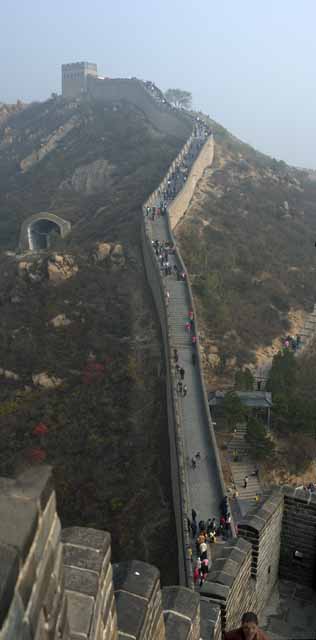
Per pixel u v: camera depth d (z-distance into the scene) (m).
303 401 36.44
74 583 4.12
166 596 7.70
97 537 4.59
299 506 13.36
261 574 12.54
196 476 26.12
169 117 95.06
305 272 59.34
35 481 2.97
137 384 37.34
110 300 46.44
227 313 47.03
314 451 34.72
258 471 33.38
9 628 2.44
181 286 43.09
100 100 119.69
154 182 69.62
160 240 50.34
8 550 2.53
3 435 36.31
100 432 35.06
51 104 133.25
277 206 72.19
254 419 34.72
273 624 12.54
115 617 4.78
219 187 74.44
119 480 31.30
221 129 110.56
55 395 39.06
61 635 3.33
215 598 10.12
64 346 43.12
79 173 89.56
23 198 89.81
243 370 42.16
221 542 21.36
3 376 41.72
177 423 28.98
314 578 13.57
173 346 36.97
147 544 25.97
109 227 60.22
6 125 140.00
